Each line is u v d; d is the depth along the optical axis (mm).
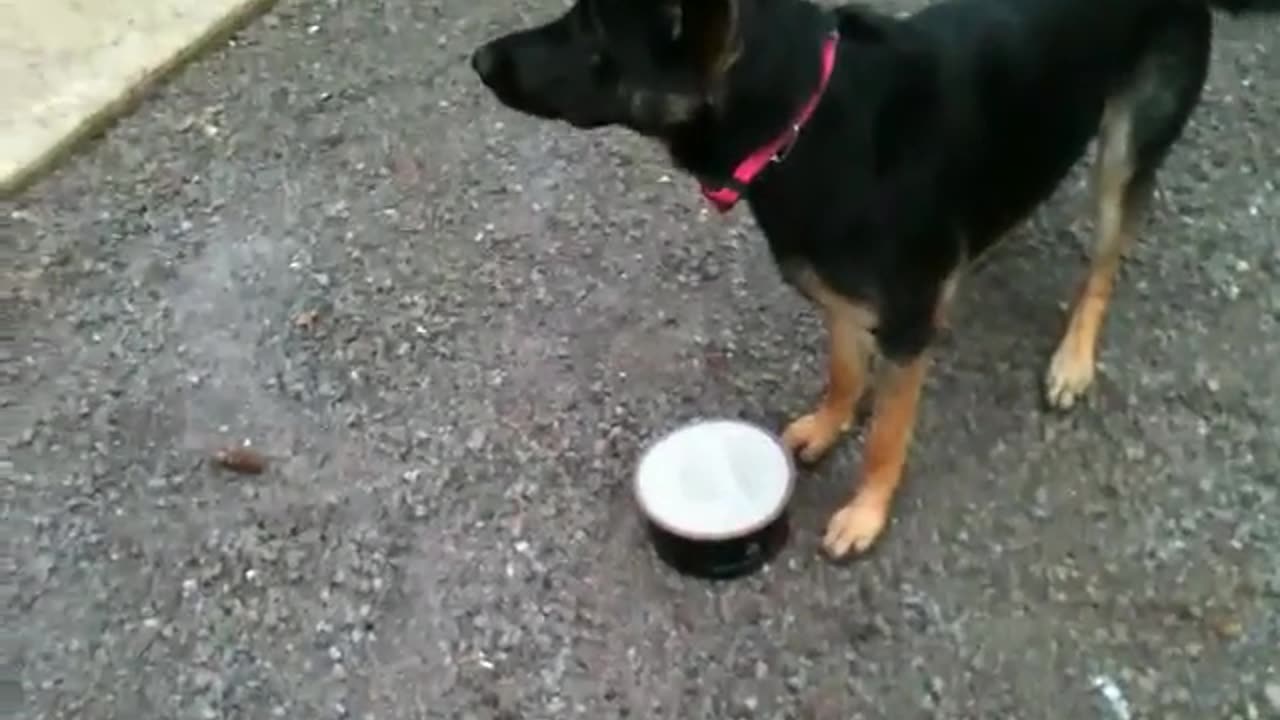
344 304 1792
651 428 1648
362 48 2105
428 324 1764
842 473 1603
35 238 1890
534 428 1653
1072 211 1826
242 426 1676
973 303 1741
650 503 1505
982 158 1404
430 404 1684
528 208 1886
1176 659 1426
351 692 1450
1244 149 1889
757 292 1768
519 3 2156
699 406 1665
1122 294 1738
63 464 1650
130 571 1556
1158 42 1496
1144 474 1571
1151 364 1667
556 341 1736
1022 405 1642
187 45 2100
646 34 1254
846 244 1347
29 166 1954
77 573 1557
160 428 1680
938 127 1356
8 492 1627
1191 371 1656
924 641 1455
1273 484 1553
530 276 1807
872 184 1333
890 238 1356
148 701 1453
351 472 1627
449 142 1974
